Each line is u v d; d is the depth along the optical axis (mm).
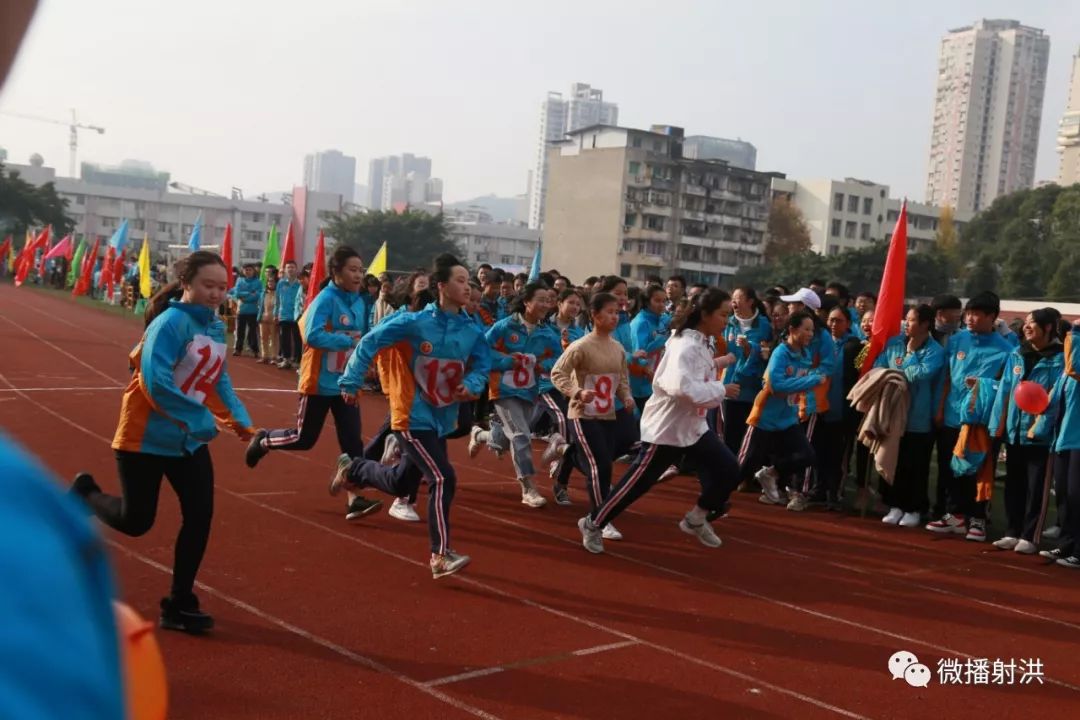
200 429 4645
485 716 4215
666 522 8188
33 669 595
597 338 7426
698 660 5039
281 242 97438
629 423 8133
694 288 11055
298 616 5281
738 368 9609
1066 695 4871
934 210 87250
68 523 658
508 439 8594
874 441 8367
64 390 13703
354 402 6129
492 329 8477
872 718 4461
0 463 622
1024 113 133875
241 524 7082
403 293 11531
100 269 41125
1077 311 26188
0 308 29641
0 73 646
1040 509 7676
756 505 9164
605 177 71688
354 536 6957
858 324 11188
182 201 95125
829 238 81562
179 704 4105
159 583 5613
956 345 8242
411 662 4754
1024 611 6238
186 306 4758
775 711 4465
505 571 6375
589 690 4562
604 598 5957
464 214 128250
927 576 6969
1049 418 7469
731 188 74188
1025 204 56906
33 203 63750
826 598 6281
